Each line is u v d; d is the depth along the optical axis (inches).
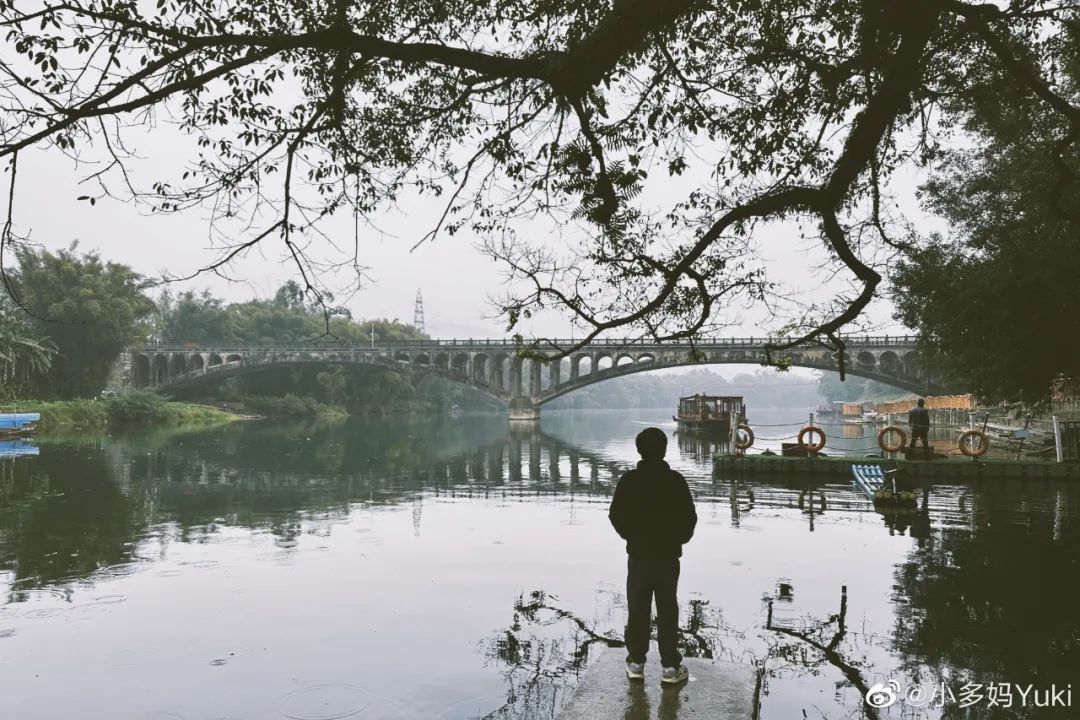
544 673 244.7
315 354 3447.3
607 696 196.5
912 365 2514.8
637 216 279.1
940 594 330.3
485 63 199.9
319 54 229.6
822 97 277.7
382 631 289.6
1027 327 546.9
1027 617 293.6
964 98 297.7
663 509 209.8
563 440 1926.7
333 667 251.0
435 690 230.5
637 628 210.8
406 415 4451.3
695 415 2121.1
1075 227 485.1
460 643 274.5
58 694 229.6
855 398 6053.2
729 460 852.0
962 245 676.1
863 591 336.5
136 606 326.0
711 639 269.9
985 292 561.9
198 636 284.0
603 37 197.2
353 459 1208.2
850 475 823.1
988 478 789.9
